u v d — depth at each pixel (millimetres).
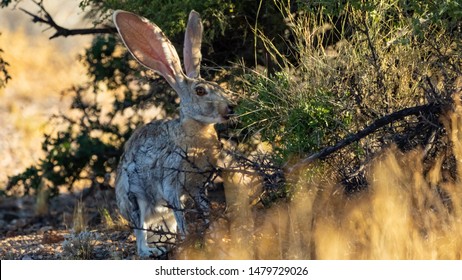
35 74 24109
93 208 15805
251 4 13688
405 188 9688
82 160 15914
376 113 10695
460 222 9531
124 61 15367
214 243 10000
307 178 10250
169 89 15016
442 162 10172
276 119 11258
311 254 9773
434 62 11023
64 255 12109
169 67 11648
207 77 14016
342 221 9820
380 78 10891
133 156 12008
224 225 10117
